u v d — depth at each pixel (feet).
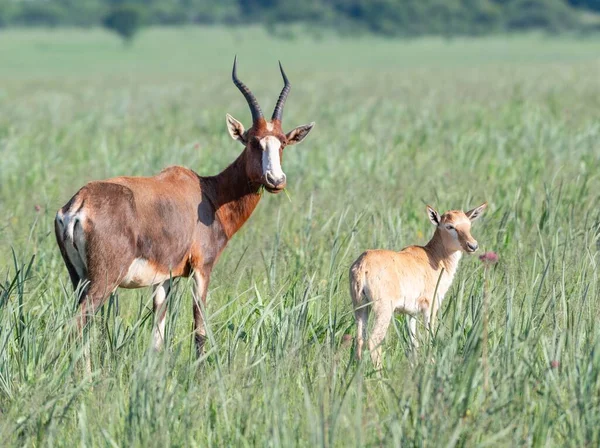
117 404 75.46
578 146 198.90
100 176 174.09
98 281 91.86
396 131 252.21
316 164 192.13
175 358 82.69
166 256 98.48
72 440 73.77
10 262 119.44
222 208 106.32
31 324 87.45
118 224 92.48
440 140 233.55
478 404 73.36
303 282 101.04
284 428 69.72
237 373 80.59
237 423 72.84
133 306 107.14
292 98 431.84
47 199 144.66
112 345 87.92
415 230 132.26
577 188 143.95
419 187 159.12
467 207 131.23
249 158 104.37
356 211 134.21
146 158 179.52
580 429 70.95
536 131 224.33
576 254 108.68
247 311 98.37
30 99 462.19
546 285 98.32
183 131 276.62
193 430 73.36
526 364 77.25
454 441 66.54
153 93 496.23
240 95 470.80
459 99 391.45
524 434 71.92
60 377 81.46
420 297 97.76
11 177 178.81
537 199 146.20
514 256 111.04
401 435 69.82
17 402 76.95
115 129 286.05
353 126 267.80
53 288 107.04
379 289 93.20
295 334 86.22
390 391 77.77
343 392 78.02
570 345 80.84
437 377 74.18
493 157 194.70
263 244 125.80
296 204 145.38
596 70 620.49
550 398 74.08
